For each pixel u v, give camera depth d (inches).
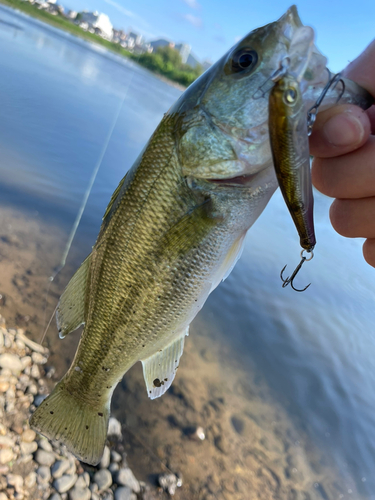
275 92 4.8
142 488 13.3
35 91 54.0
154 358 8.6
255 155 6.7
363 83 5.9
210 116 6.8
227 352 21.9
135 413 15.8
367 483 17.2
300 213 5.0
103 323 8.6
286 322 26.7
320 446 18.1
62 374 15.6
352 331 28.5
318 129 5.7
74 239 24.8
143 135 57.2
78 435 9.5
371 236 6.8
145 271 7.8
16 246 21.2
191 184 7.2
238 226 7.4
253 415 18.3
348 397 21.9
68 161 36.0
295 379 21.8
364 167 5.9
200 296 7.9
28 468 11.5
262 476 15.5
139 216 7.6
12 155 31.9
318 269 36.3
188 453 15.1
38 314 17.5
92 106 61.6
